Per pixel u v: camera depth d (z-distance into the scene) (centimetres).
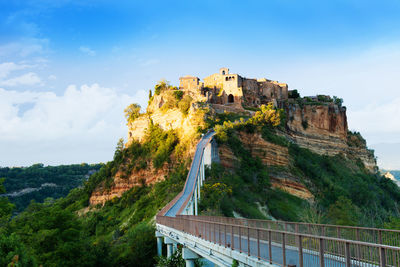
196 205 8450
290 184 11812
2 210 5541
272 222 3472
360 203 13262
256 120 13362
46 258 5309
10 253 3709
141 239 6825
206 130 12950
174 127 15138
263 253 2481
